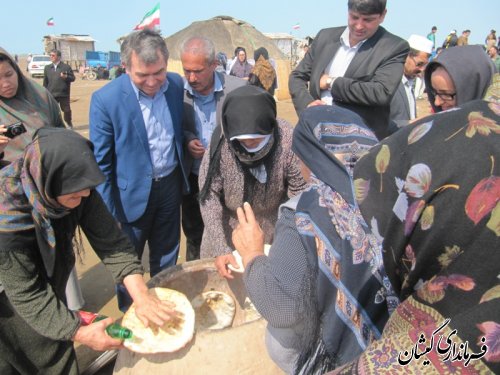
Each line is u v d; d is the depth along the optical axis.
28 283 1.62
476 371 0.68
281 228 1.24
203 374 1.70
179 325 1.78
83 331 1.66
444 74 1.80
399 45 2.74
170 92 2.66
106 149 2.53
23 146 2.32
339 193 1.11
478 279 0.73
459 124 0.79
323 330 1.15
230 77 2.95
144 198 2.67
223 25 21.30
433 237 0.77
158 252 2.98
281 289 1.17
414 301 0.82
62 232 1.74
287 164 2.17
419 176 0.80
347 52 2.92
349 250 1.09
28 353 1.91
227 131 2.01
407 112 3.59
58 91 9.50
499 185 0.71
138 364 1.73
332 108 1.31
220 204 2.27
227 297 2.34
